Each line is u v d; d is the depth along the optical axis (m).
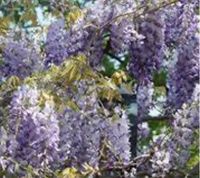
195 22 1.88
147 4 1.88
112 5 1.87
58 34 1.86
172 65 1.84
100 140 1.75
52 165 1.69
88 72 1.72
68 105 1.70
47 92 1.70
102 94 1.74
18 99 1.67
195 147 1.75
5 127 1.68
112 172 1.76
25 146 1.66
